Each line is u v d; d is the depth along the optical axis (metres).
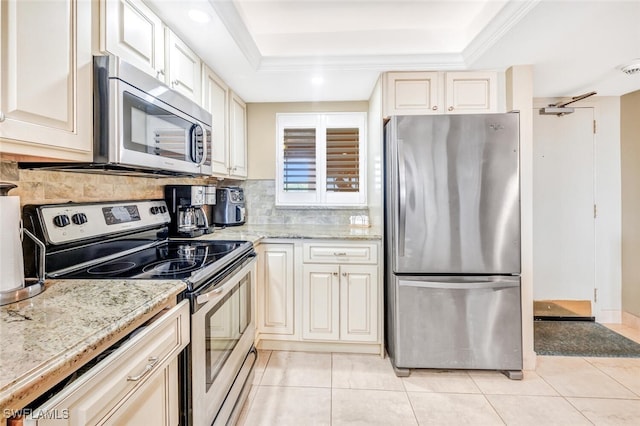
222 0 1.42
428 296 1.97
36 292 0.91
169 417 0.98
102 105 1.03
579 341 2.46
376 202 2.46
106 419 0.67
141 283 1.03
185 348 1.07
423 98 2.19
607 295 2.83
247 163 2.94
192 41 1.70
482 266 1.94
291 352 2.30
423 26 2.11
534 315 2.86
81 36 0.97
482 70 2.15
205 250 1.64
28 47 0.79
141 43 1.29
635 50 1.86
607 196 2.81
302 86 2.46
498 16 1.61
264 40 2.20
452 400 1.75
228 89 2.40
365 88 2.52
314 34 2.18
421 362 1.98
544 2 1.41
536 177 2.84
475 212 1.93
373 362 2.17
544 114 2.80
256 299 2.26
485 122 1.91
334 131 2.89
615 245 2.81
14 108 0.76
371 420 1.59
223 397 1.36
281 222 2.96
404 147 1.94
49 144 0.86
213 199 2.32
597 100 2.77
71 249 1.21
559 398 1.77
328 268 2.23
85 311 0.78
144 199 1.77
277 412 1.65
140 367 0.79
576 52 1.89
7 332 0.66
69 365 0.58
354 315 2.23
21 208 1.06
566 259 2.85
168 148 1.36
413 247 1.97
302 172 2.91
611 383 1.91
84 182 1.34
